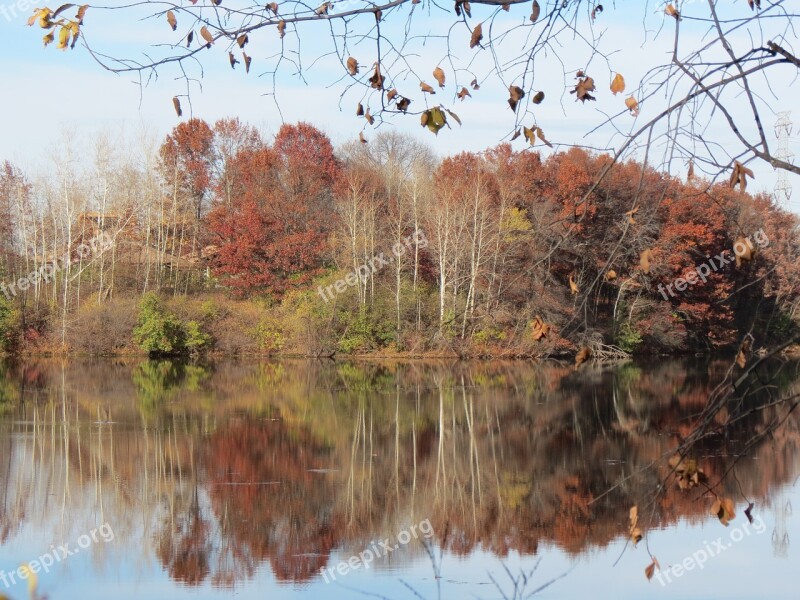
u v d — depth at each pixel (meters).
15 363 40.97
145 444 21.44
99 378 35.47
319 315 46.25
